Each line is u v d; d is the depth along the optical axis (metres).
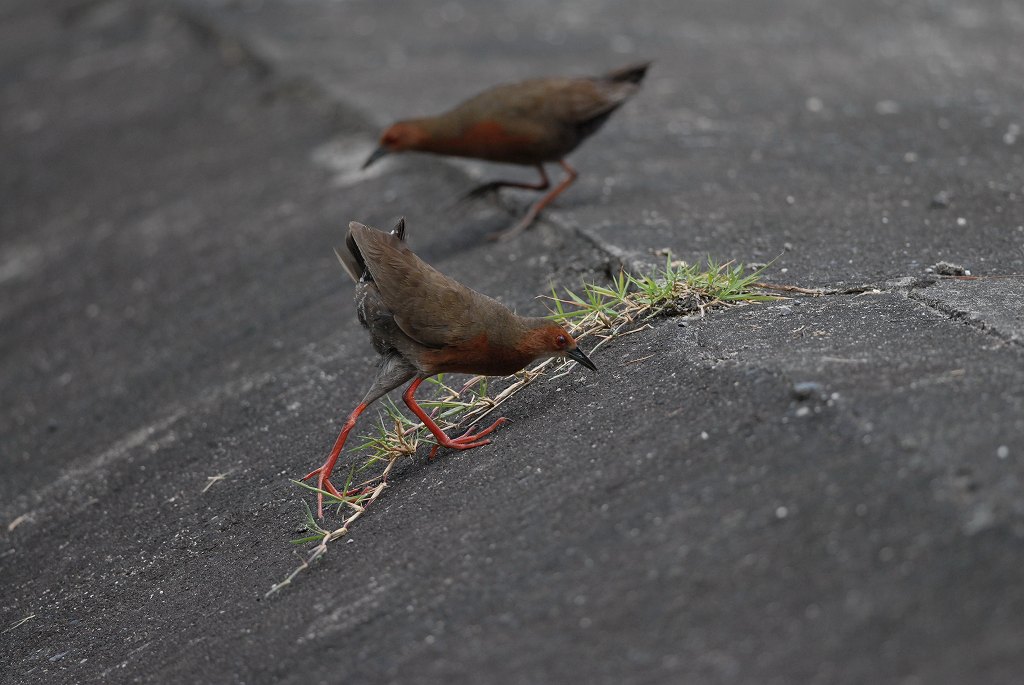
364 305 8.99
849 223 11.67
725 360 8.05
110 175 22.22
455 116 13.26
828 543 5.96
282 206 17.31
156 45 29.36
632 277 10.58
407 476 8.91
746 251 11.01
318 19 27.50
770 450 6.82
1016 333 7.85
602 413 8.20
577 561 6.63
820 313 8.93
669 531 6.52
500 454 8.41
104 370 14.56
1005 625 5.20
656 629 5.92
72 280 18.14
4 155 25.73
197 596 8.55
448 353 8.77
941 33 22.39
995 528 5.64
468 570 7.03
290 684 6.86
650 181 13.94
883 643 5.34
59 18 35.72
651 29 24.42
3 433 14.03
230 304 14.73
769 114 16.92
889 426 6.57
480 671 6.16
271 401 11.41
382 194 16.11
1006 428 6.34
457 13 27.44
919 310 8.70
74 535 10.66
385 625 6.93
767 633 5.62
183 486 10.55
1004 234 10.95
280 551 8.59
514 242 12.92
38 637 9.15
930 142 14.64
